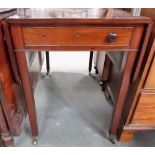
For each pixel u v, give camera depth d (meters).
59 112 1.30
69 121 1.23
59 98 1.45
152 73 0.81
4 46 0.75
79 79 1.72
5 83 0.80
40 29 0.67
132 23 0.67
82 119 1.25
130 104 0.95
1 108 0.84
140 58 0.75
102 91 1.55
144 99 0.90
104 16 0.69
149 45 0.75
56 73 1.81
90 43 0.72
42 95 1.47
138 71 0.80
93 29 0.68
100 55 1.61
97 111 1.33
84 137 1.11
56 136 1.11
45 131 1.14
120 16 0.70
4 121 0.90
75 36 0.69
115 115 0.98
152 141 1.11
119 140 1.08
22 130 1.13
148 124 1.02
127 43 0.73
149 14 0.79
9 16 0.71
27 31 0.67
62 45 0.72
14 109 0.95
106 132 1.15
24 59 0.74
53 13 0.73
